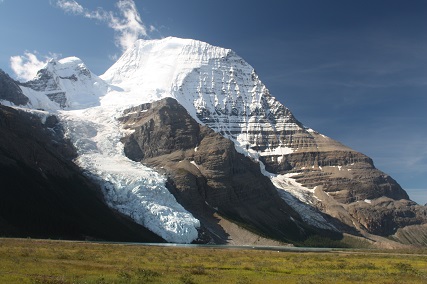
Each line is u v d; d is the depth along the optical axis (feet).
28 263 262.88
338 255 547.49
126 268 268.00
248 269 305.94
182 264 313.94
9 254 296.71
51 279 209.36
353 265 362.94
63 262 280.92
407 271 321.93
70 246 445.37
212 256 417.90
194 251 496.23
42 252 333.21
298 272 297.94
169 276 242.78
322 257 478.18
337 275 277.64
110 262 302.45
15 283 197.77
